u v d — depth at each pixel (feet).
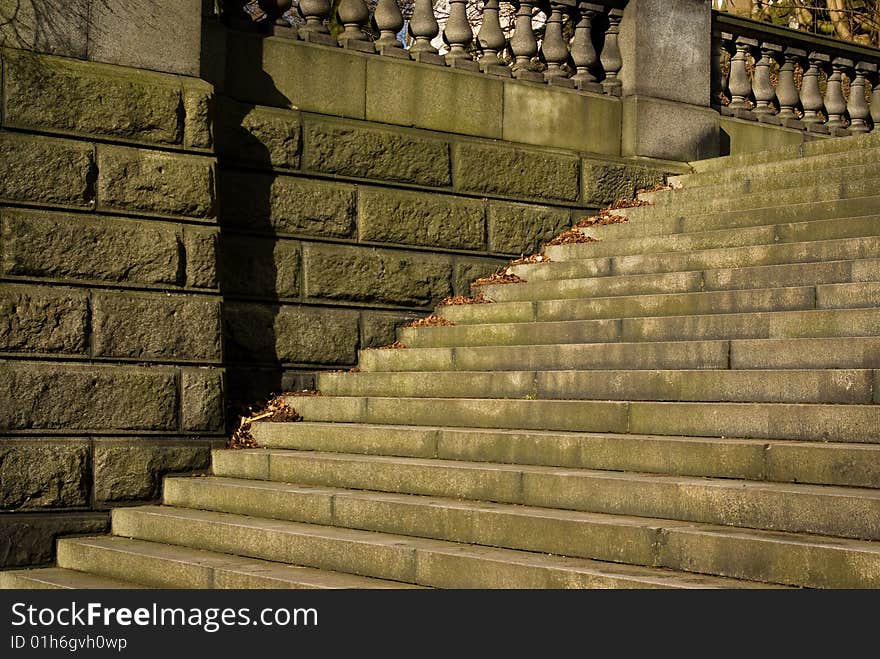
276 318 32.37
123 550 23.91
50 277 26.94
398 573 19.52
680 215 35.37
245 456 27.58
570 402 24.27
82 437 26.96
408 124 35.68
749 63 55.93
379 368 32.81
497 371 28.66
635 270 31.94
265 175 32.48
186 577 21.84
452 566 18.65
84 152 27.58
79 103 27.61
